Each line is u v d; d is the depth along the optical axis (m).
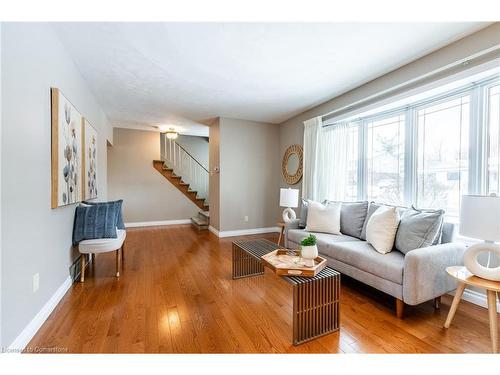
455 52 2.15
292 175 4.79
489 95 2.13
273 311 2.01
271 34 2.07
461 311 2.02
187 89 3.31
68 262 2.40
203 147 7.55
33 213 1.67
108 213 2.69
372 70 2.72
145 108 4.18
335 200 3.66
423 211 2.27
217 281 2.63
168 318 1.89
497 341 1.54
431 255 1.87
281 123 5.20
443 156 2.51
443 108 2.51
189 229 5.57
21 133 1.53
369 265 2.15
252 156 5.05
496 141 2.09
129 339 1.62
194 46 2.26
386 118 3.12
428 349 1.55
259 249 2.46
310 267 1.80
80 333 1.68
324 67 2.66
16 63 1.48
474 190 2.22
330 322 1.73
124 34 2.07
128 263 3.20
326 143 3.82
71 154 2.37
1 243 1.32
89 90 3.24
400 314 1.92
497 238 1.53
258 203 5.14
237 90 3.35
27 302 1.58
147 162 6.05
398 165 2.98
